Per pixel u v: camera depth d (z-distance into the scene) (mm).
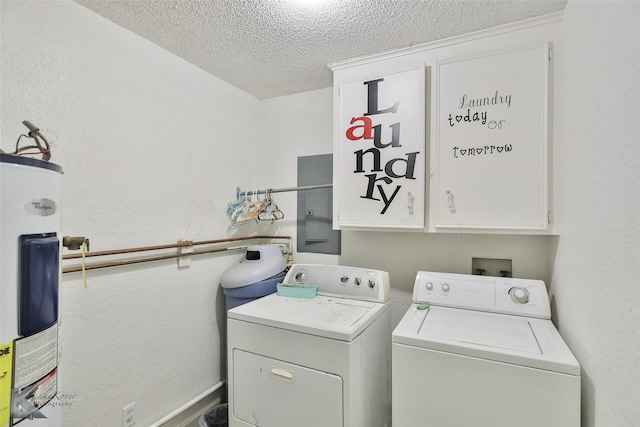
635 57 740
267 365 1401
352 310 1523
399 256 2000
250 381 1444
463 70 1529
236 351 1491
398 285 1997
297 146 2379
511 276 1718
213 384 2010
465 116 1522
